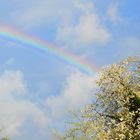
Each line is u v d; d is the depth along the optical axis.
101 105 24.02
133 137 22.50
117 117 23.56
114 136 22.67
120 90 23.67
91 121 23.81
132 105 23.66
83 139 23.64
